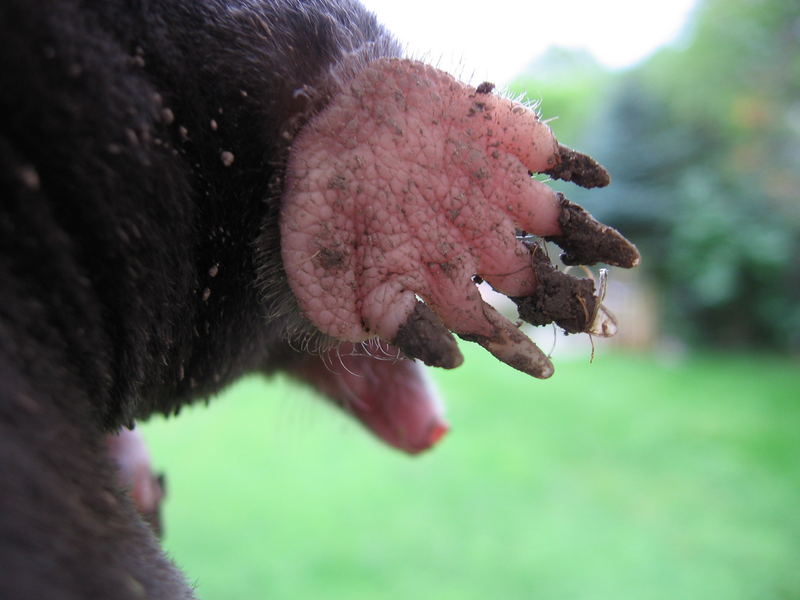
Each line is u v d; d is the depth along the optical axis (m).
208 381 0.05
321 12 0.05
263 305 0.05
